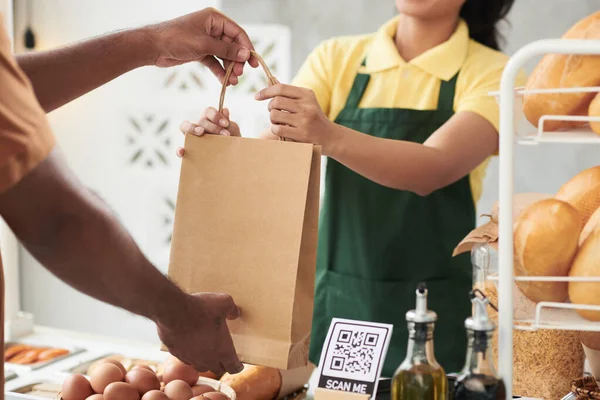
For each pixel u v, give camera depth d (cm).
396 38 219
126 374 126
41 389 181
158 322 103
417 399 101
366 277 213
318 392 108
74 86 141
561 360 137
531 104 115
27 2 366
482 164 219
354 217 213
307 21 337
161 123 366
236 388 130
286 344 113
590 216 114
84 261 91
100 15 360
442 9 204
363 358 109
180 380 123
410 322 103
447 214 212
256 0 342
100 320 371
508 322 106
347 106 217
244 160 117
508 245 105
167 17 353
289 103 154
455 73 208
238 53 146
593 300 107
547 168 300
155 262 372
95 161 377
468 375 102
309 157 114
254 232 116
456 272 215
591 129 115
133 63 146
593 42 100
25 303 379
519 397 132
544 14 294
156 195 371
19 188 83
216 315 109
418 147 182
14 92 81
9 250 293
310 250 116
